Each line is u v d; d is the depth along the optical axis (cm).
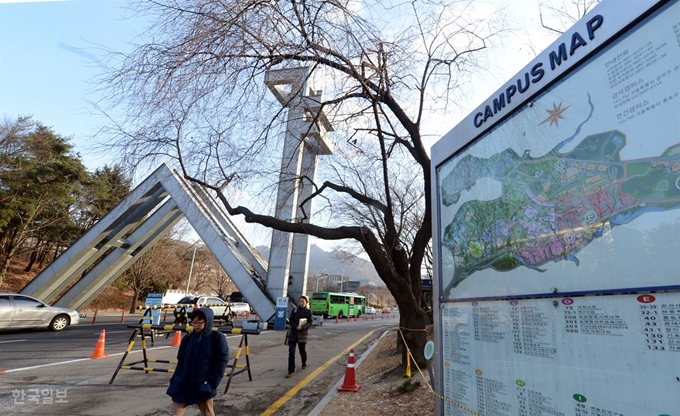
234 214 701
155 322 1587
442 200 407
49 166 2733
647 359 178
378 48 641
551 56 263
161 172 2250
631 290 189
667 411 166
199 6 508
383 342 1483
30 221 2994
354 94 694
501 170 309
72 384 711
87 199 3095
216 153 648
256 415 565
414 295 790
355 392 652
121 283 4122
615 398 191
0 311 1428
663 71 185
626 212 197
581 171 229
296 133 789
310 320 881
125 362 927
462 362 334
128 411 567
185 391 423
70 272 2538
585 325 213
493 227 311
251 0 519
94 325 2014
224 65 526
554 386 229
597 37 225
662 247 177
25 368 838
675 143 176
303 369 908
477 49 700
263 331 1828
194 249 4788
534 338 250
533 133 275
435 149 433
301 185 851
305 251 2752
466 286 342
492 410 286
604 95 219
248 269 2289
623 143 203
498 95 321
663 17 188
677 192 173
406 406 535
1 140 2580
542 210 258
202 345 435
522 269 270
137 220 2586
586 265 218
